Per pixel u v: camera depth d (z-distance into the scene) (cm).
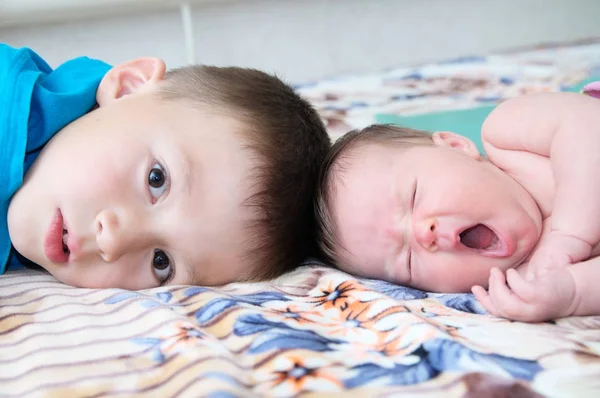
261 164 94
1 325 71
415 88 173
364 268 99
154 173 89
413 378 56
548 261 79
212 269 93
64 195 86
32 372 60
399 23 229
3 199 90
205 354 60
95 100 103
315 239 104
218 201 90
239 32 216
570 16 240
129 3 182
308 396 54
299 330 68
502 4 234
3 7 171
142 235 87
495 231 90
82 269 88
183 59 211
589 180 82
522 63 188
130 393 56
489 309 78
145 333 67
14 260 100
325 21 223
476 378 55
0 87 92
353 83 183
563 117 88
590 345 63
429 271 92
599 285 75
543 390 54
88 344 65
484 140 100
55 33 196
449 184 91
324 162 104
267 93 105
